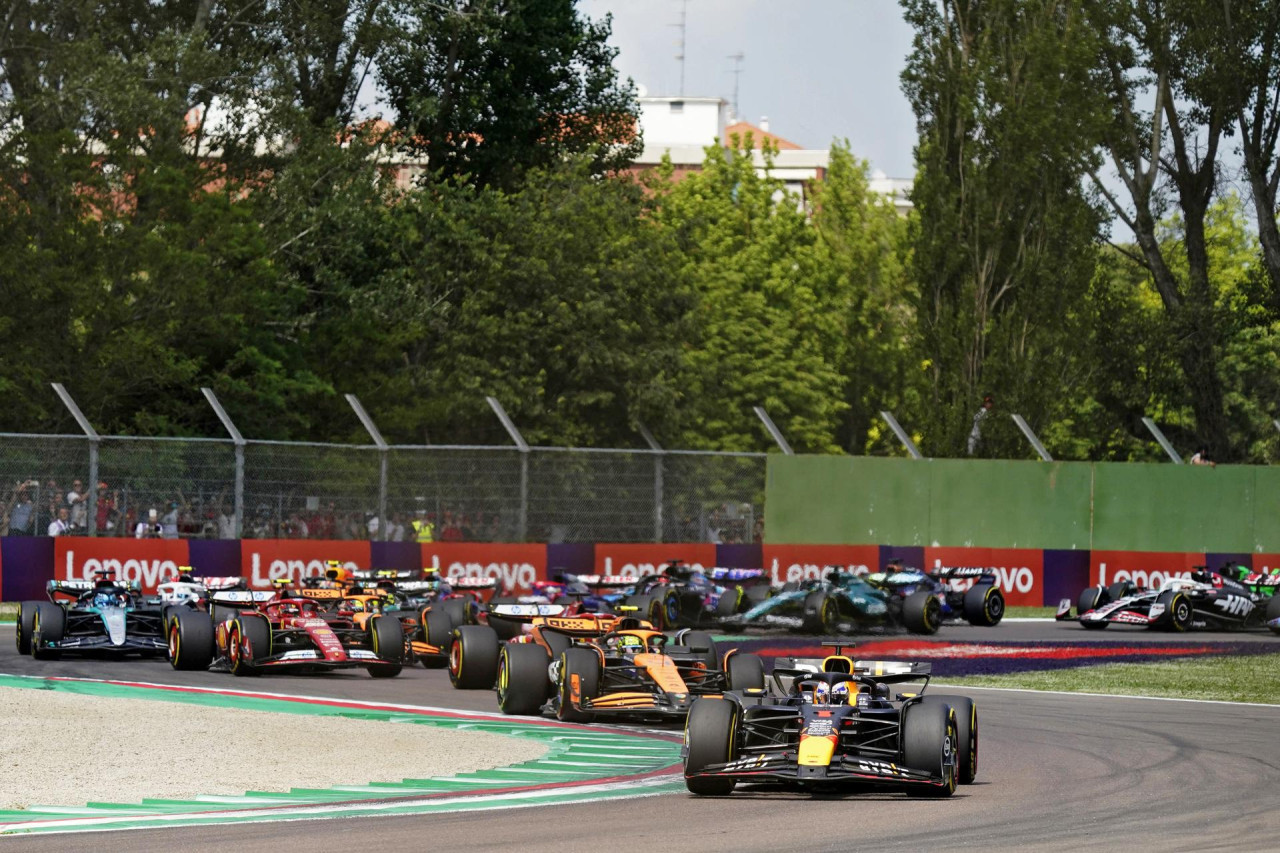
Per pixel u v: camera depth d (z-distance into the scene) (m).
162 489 73.25
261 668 54.62
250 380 96.69
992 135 107.69
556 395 103.94
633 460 80.75
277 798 29.17
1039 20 109.75
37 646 55.22
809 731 29.50
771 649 62.47
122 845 24.20
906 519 85.50
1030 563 85.75
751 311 140.62
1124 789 30.91
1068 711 45.84
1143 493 87.06
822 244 170.25
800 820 26.81
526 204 110.19
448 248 109.69
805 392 137.00
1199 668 59.25
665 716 43.00
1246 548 87.19
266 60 106.19
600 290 105.19
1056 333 105.25
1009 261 107.88
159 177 93.19
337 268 108.31
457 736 38.47
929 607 71.94
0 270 85.50
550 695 43.56
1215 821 26.97
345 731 38.62
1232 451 121.69
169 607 56.56
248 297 94.31
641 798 29.55
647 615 64.50
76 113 95.94
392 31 112.69
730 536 82.56
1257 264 149.25
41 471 71.94
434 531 77.38
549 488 79.06
